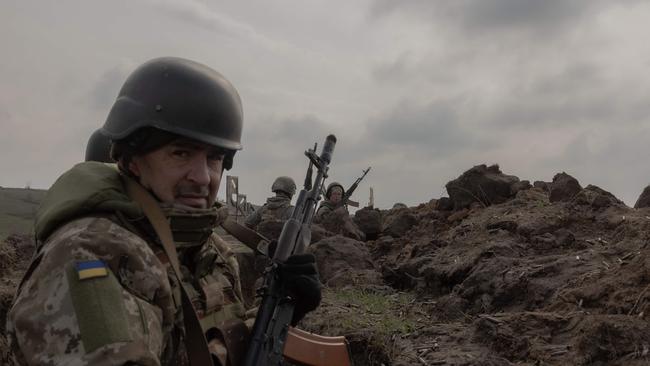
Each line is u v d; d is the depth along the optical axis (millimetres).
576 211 8062
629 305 4902
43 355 1587
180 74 2023
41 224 1796
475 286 6531
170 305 1820
